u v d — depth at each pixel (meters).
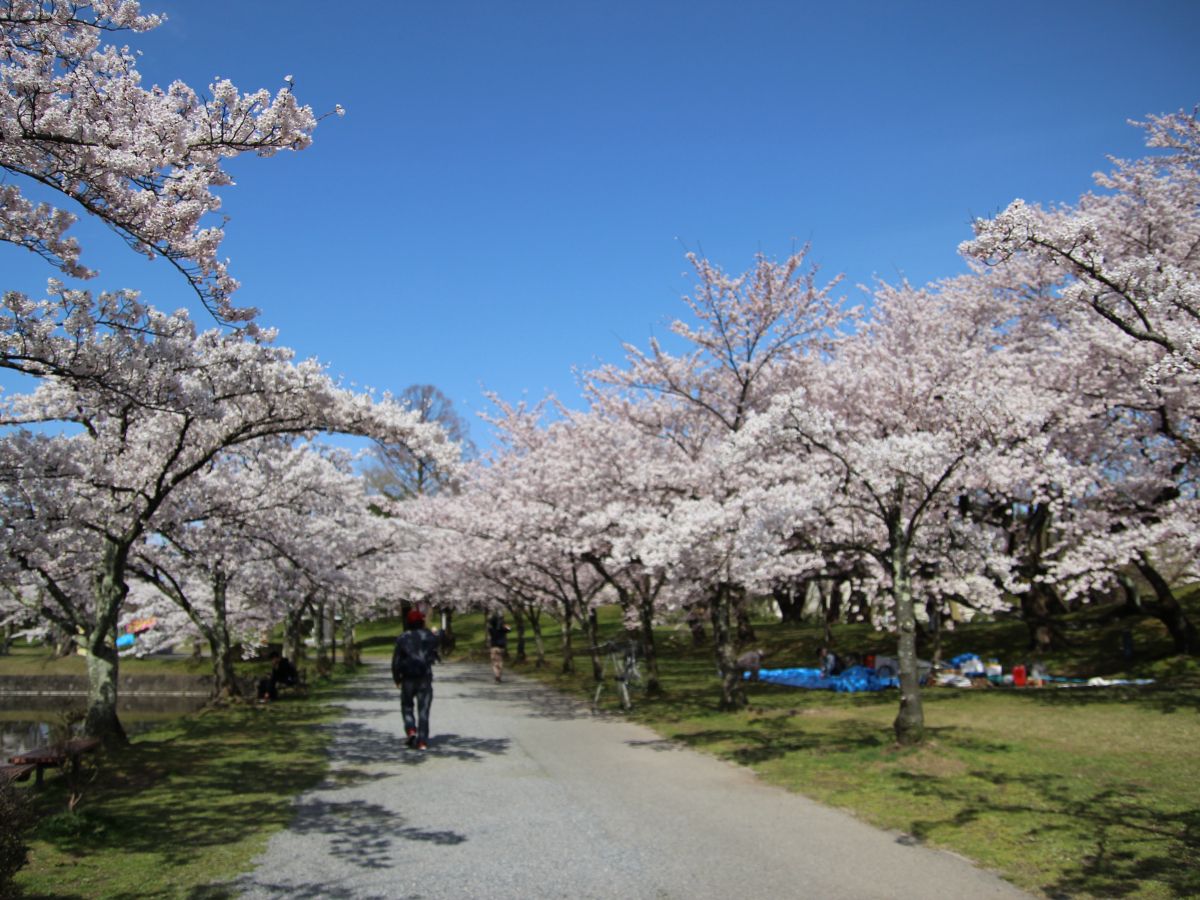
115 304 7.54
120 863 6.12
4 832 5.02
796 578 17.03
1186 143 14.59
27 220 6.08
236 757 10.80
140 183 5.77
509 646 42.81
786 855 6.38
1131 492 15.42
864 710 14.23
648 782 9.27
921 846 6.50
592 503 16.94
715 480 14.88
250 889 5.63
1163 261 9.10
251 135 6.01
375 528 22.45
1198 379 7.40
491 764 10.48
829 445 10.46
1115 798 7.44
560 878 5.90
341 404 11.58
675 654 32.09
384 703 18.12
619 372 16.98
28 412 11.22
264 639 25.78
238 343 9.45
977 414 11.93
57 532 10.22
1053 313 17.42
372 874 5.99
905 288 20.00
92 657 11.06
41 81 5.34
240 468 15.54
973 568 15.55
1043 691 15.15
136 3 5.73
